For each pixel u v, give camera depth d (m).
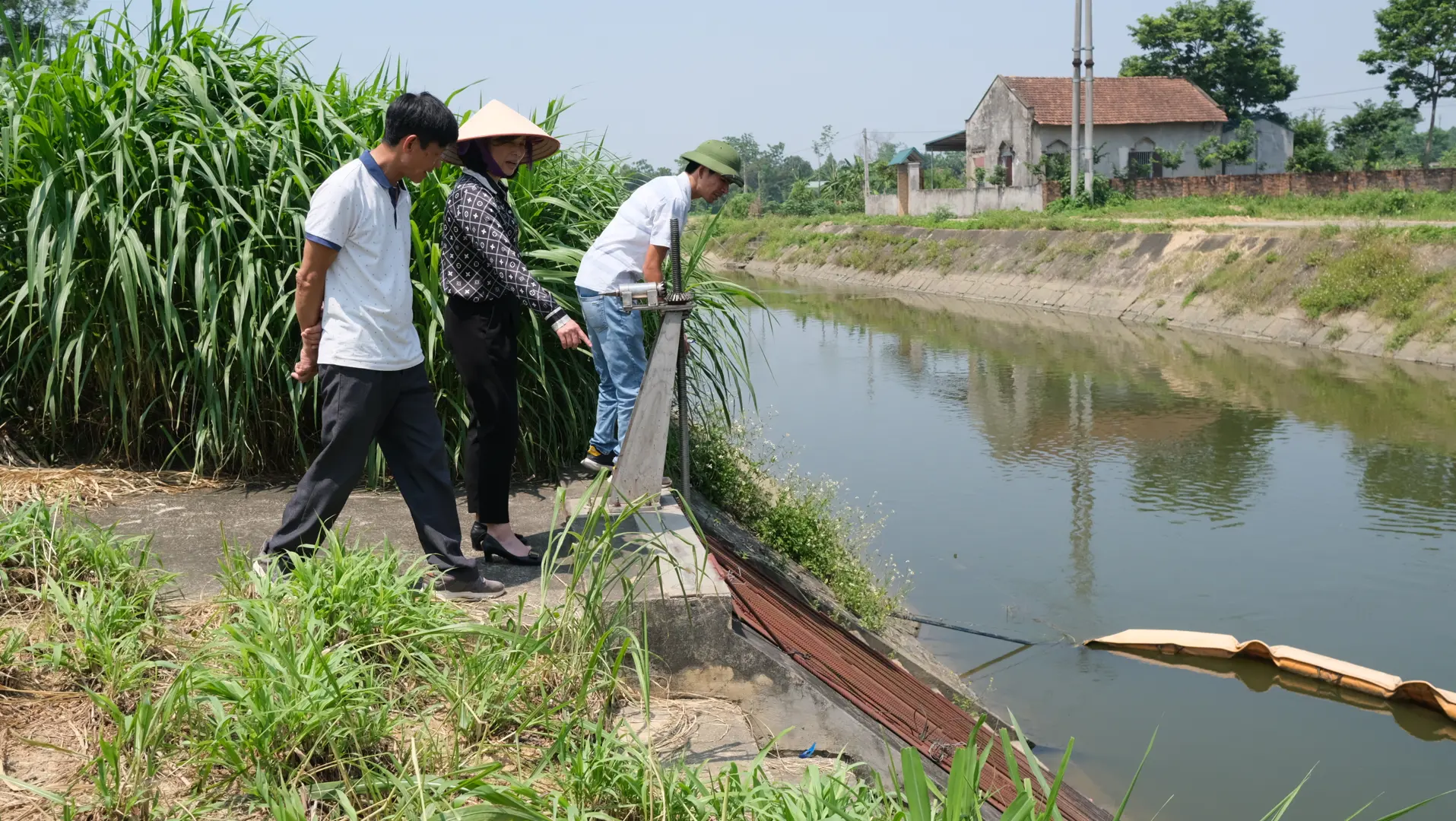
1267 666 6.66
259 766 2.38
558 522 4.54
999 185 39.38
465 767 2.61
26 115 4.73
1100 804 5.14
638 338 4.63
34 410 5.02
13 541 3.29
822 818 2.42
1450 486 10.32
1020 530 9.11
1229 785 5.31
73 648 2.88
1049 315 24.08
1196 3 44.78
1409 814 5.04
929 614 7.38
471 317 3.83
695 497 6.21
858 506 9.69
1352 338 17.72
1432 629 7.11
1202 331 20.58
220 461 4.87
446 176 5.16
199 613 3.28
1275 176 31.97
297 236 4.82
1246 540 8.87
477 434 3.88
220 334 4.93
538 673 3.07
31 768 2.44
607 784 2.56
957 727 4.46
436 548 3.53
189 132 4.96
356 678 2.67
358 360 3.28
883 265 33.75
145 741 2.41
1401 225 20.27
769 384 15.98
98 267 4.84
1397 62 45.12
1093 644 6.97
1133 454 11.64
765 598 4.50
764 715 3.48
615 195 6.32
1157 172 39.09
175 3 5.02
